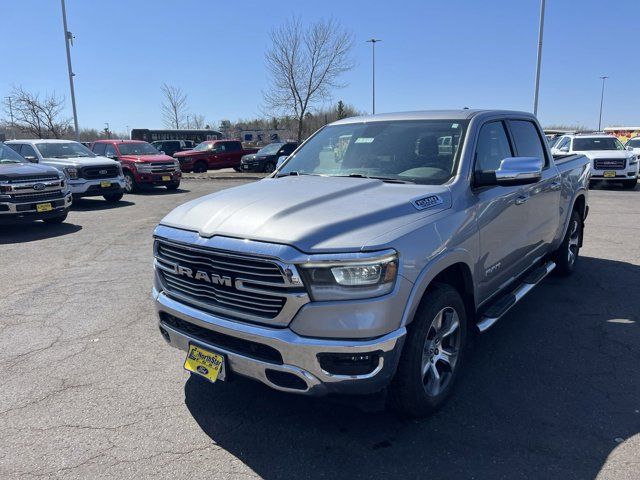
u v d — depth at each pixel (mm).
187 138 48062
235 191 3697
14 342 4695
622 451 2936
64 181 10859
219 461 2955
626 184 16766
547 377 3838
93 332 4910
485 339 4531
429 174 3758
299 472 2844
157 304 3430
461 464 2865
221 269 2959
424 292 3105
